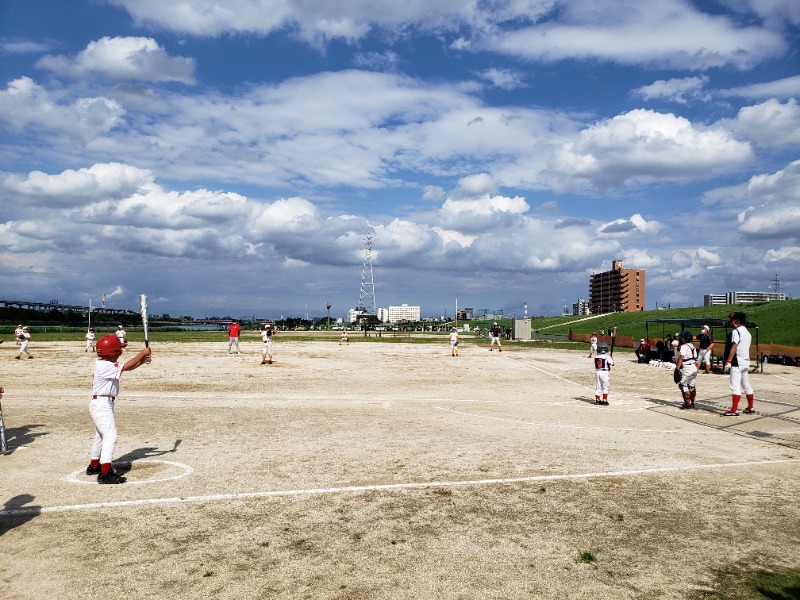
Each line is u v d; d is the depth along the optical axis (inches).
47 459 340.8
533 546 214.4
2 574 188.2
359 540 219.1
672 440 414.6
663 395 705.6
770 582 186.2
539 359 1347.2
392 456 355.9
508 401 637.3
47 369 928.3
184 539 218.7
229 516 244.7
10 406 546.9
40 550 207.5
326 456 354.0
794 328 1742.1
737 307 2706.7
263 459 345.7
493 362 1241.4
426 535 224.7
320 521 239.3
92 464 307.7
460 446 387.5
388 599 172.6
